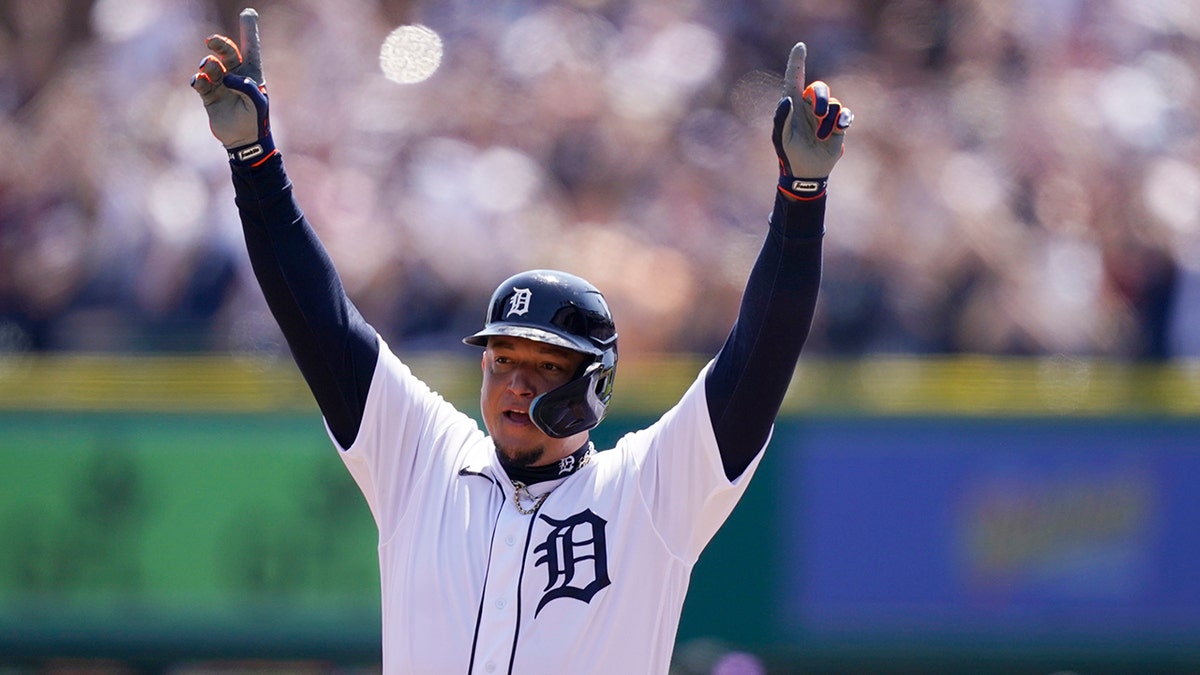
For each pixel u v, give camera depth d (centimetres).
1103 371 2483
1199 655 2425
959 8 3475
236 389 2456
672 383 2486
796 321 1099
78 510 2431
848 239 2900
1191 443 2448
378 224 3000
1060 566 2436
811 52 3481
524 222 3066
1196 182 3181
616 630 1108
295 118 3247
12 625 2420
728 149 3297
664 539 1134
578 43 3406
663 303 2930
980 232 2956
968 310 2902
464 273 2941
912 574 2425
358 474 1198
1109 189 3116
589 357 1126
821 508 2434
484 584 1113
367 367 1172
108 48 3425
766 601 2417
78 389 2456
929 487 2439
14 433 2439
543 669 1090
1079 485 2448
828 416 2448
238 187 1159
